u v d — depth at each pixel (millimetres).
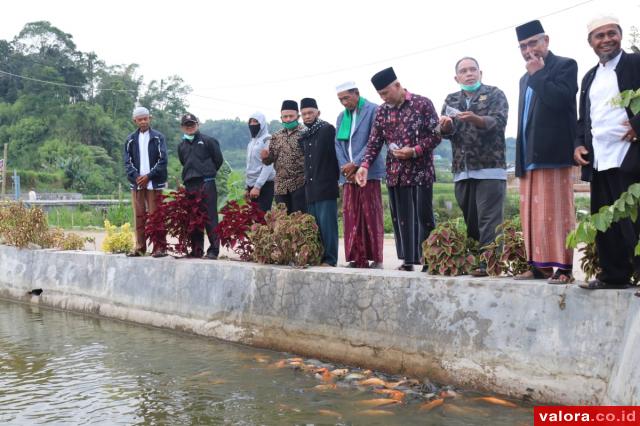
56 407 4562
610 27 4121
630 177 4090
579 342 4133
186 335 6914
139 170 8102
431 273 5316
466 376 4695
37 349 6316
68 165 72688
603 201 4328
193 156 7777
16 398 4777
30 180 66562
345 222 6641
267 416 4281
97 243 15359
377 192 6496
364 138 6496
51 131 85812
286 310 6035
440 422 4055
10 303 9406
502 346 4531
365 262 6539
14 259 9828
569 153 4539
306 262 6328
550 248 4598
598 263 4527
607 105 4180
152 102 102500
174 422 4227
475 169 5469
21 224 10000
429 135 5895
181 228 7715
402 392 4605
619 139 4125
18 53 101812
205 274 6930
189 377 5238
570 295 4234
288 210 7434
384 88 5938
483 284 4723
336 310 5621
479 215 5523
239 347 6285
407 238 5996
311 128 6773
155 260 7586
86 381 5184
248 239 7309
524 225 4770
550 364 4254
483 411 4223
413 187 5957
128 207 28047
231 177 21484
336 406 4434
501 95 5527
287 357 5832
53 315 8320
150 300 7523
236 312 6520
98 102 98625
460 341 4773
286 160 7254
